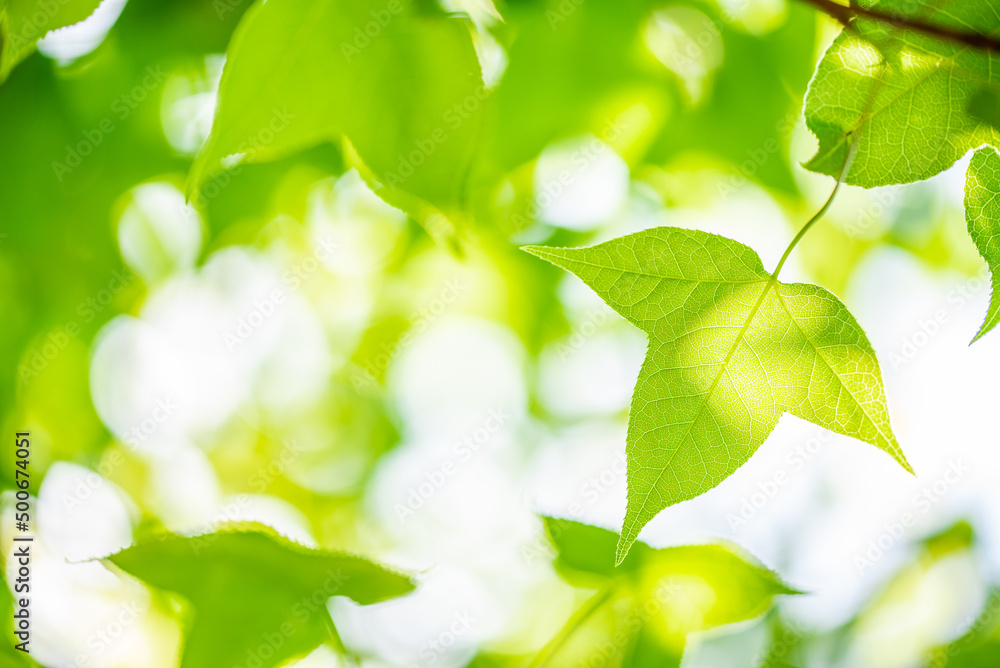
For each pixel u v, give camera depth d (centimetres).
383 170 82
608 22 101
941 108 82
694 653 107
